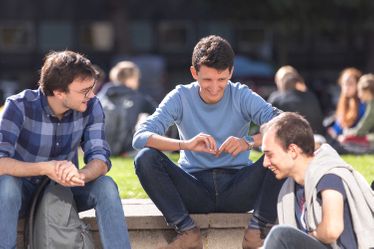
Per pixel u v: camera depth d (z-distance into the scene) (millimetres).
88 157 5582
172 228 5930
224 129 5859
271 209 5531
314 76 36500
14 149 5422
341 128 12547
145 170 5543
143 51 36594
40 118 5492
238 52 36094
